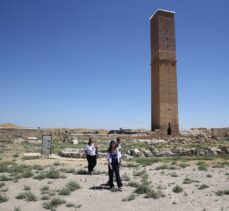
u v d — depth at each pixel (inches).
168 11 2962.6
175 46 2933.1
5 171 713.6
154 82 2974.9
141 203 416.2
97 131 3267.7
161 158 1101.1
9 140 2174.0
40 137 2581.2
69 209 382.6
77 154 1109.7
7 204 405.7
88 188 519.8
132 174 690.8
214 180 615.2
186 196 461.1
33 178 617.0
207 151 1255.5
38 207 391.5
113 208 389.4
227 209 386.3
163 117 2790.4
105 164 913.5
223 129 3056.1
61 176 632.4
